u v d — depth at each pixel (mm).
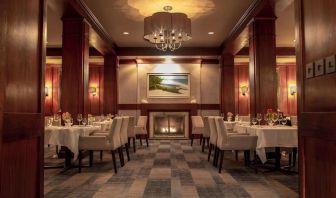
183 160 6469
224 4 6719
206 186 4168
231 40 9180
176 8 6969
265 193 3793
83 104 6695
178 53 11094
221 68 11078
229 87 10906
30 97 2016
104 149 5066
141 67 12078
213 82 12047
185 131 11984
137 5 6785
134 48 11086
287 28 8531
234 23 8156
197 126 9477
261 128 4891
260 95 6621
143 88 12055
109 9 7000
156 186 4172
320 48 1979
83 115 6668
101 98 12859
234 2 6598
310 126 2080
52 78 13000
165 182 4414
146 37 7184
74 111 6648
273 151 5977
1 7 1571
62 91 6684
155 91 12031
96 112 12820
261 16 6598
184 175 4902
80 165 5141
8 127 1691
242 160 6449
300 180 2268
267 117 5699
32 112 2047
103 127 7379
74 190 3953
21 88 1884
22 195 1909
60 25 8188
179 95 12008
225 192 3846
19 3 1857
